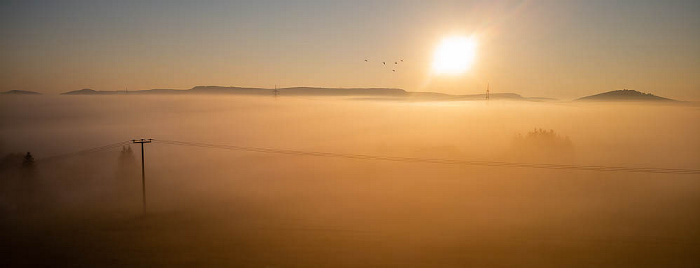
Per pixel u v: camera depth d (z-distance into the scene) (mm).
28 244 33031
